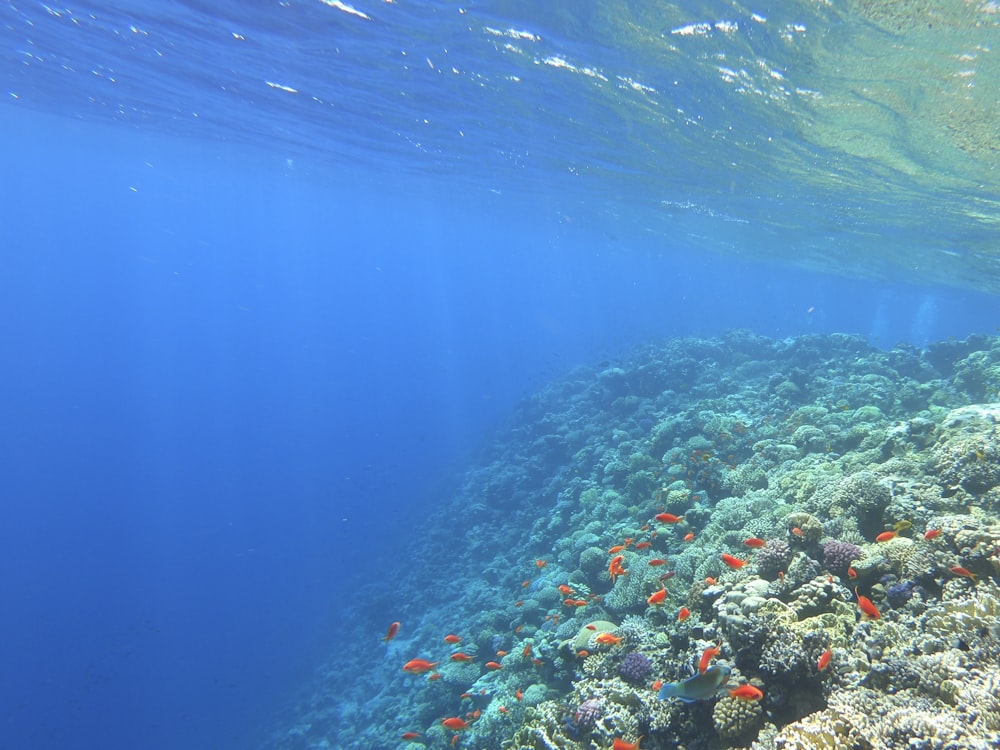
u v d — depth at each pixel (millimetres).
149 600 38406
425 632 18016
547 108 13883
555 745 6051
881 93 9078
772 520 8578
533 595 13617
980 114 9047
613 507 14414
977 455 7004
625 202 27594
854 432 11734
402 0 9125
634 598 9227
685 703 5074
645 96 11875
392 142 21312
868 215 18859
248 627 31547
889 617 4996
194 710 25812
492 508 22875
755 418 16328
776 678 4500
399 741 13148
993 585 4691
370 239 130500
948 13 6391
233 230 149625
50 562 47344
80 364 130000
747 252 43594
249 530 46281
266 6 10109
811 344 24016
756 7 7289
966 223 16938
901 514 6586
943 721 3283
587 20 8734
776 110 11016
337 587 30688
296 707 20938
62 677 31656
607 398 24812
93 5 11234
